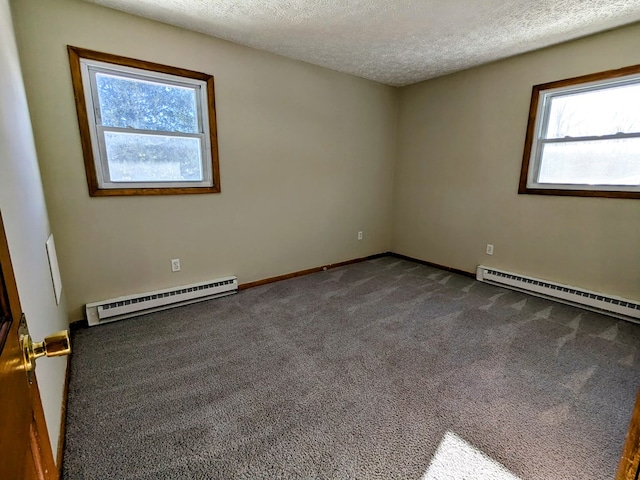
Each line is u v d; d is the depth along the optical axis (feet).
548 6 7.25
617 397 5.73
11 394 1.52
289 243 12.07
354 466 4.39
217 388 5.98
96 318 8.28
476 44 9.44
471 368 6.59
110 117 8.09
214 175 9.83
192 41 8.83
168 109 8.87
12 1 6.52
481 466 4.39
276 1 7.17
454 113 12.33
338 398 5.72
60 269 7.81
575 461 4.46
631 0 6.92
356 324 8.51
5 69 4.56
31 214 4.75
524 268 10.91
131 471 4.30
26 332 1.99
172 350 7.23
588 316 8.98
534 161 10.35
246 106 10.13
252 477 4.23
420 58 10.65
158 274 9.30
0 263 1.71
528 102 10.18
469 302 9.97
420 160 13.83
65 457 4.49
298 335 7.93
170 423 5.14
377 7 7.39
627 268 8.77
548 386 6.02
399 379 6.24
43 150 7.28
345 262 14.12
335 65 11.50
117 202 8.39
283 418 5.25
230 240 10.55
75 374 6.33
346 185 13.41
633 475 2.44
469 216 12.30
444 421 5.18
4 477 1.31
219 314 9.07
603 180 9.11
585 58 8.89
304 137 11.71
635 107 8.40
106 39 7.67
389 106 14.16
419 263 14.35
